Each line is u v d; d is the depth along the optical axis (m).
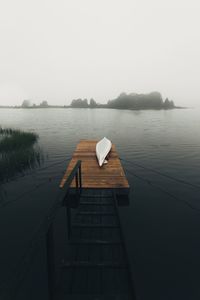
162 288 5.71
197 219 8.85
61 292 5.05
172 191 11.56
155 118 59.97
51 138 29.22
